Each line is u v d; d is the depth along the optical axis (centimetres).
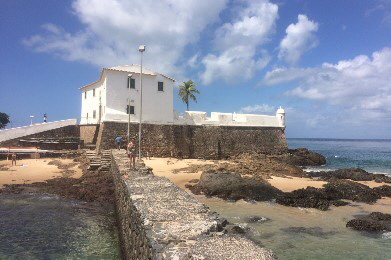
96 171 3103
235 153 4772
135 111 4328
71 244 1515
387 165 5366
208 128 4628
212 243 670
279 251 1359
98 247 1481
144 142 4100
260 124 5109
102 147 3819
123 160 2489
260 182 2491
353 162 5853
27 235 1633
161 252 619
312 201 2184
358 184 2897
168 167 3459
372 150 10662
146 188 1320
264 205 2209
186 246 651
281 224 1756
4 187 2630
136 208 972
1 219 1897
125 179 1585
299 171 3769
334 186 2689
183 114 4675
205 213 916
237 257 592
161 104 4497
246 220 1828
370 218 1894
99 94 4566
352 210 2106
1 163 3484
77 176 3048
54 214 2017
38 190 2580
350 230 1661
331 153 8881
